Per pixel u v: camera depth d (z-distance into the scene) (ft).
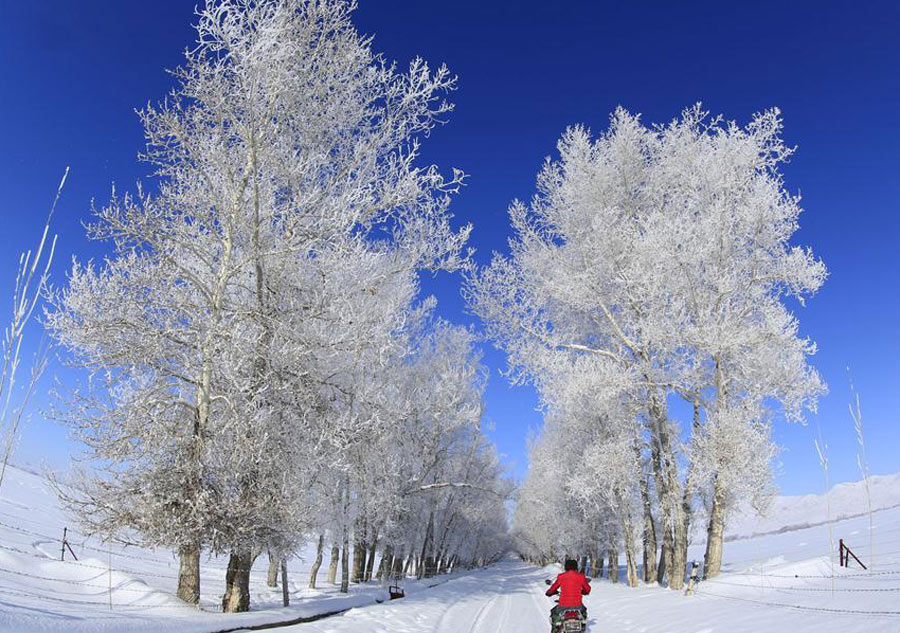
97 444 35.35
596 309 60.23
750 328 46.39
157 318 39.06
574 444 73.61
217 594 57.26
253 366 39.45
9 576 39.09
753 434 46.26
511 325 58.90
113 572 46.26
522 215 60.03
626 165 59.67
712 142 53.42
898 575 32.86
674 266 48.24
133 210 36.40
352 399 44.93
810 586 34.88
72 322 35.09
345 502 65.77
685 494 54.24
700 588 44.24
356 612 41.83
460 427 91.15
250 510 35.76
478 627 38.68
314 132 42.98
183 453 36.01
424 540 104.63
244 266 39.58
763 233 48.57
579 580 31.76
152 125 37.04
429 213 45.09
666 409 55.83
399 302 59.36
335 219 39.40
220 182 41.16
